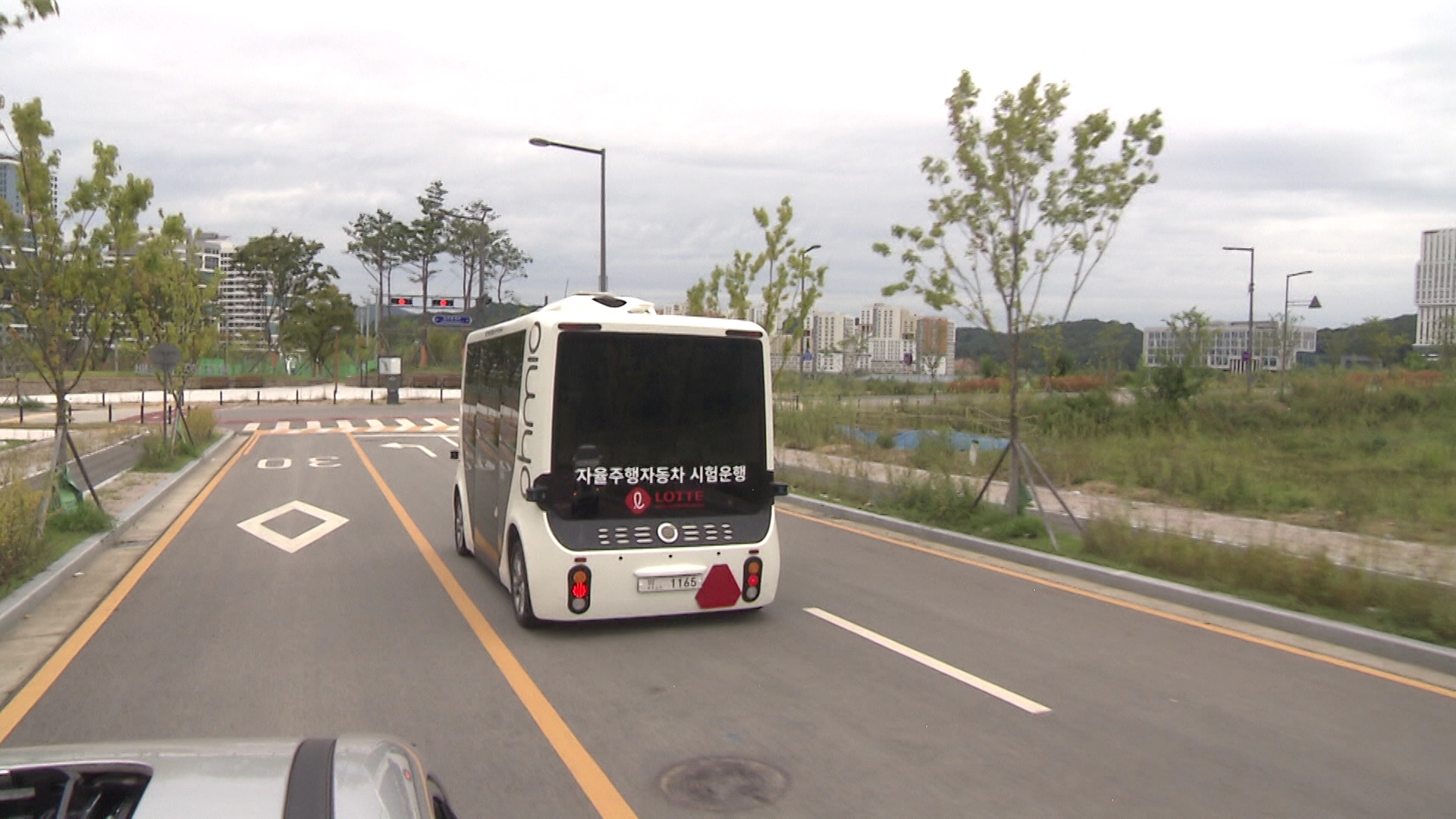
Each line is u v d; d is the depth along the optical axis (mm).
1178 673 7102
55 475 12516
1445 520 12742
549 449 8062
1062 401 29328
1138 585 9766
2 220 12141
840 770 5328
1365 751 5621
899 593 9750
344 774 2783
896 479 15773
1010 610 9031
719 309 24906
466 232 83938
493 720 6098
